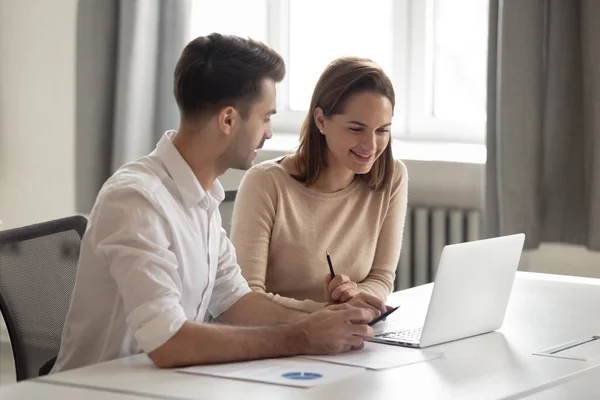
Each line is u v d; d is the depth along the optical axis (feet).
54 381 5.68
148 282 6.15
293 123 15.01
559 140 11.95
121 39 13.93
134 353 6.75
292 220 8.59
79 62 14.30
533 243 11.94
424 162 12.97
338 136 8.18
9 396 5.39
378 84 8.09
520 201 11.87
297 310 7.56
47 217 15.74
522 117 11.80
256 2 15.05
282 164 8.77
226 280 7.63
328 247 8.68
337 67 8.21
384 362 6.16
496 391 5.57
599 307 8.11
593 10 11.42
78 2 14.21
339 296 7.38
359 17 14.57
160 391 5.45
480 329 7.10
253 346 6.14
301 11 14.89
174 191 6.79
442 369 6.05
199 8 15.29
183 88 6.69
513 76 11.80
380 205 8.89
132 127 13.97
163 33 13.97
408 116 14.35
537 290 8.82
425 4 13.97
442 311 6.64
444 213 12.82
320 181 8.72
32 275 7.45
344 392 5.45
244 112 6.72
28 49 15.57
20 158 15.84
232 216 9.34
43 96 15.55
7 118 15.85
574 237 11.98
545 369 6.10
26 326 7.25
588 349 6.67
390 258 8.98
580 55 11.69
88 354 6.84
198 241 6.89
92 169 14.34
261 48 6.78
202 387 5.53
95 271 6.62
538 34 11.75
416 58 14.15
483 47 13.93
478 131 13.92
